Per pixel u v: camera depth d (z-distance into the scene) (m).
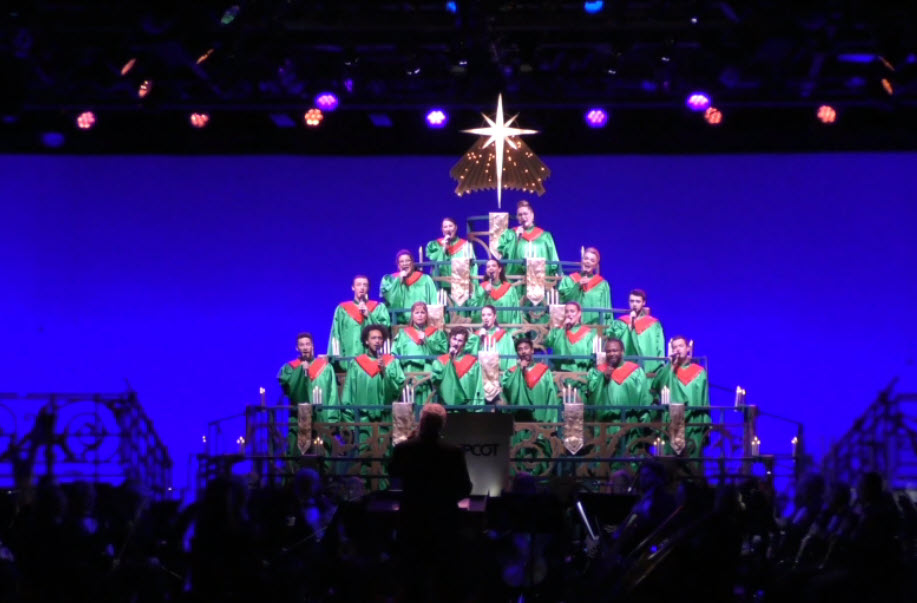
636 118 20.50
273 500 12.35
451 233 20.72
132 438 16.11
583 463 17.36
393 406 17.09
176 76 18.19
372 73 18.19
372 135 20.89
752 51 16.72
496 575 11.72
